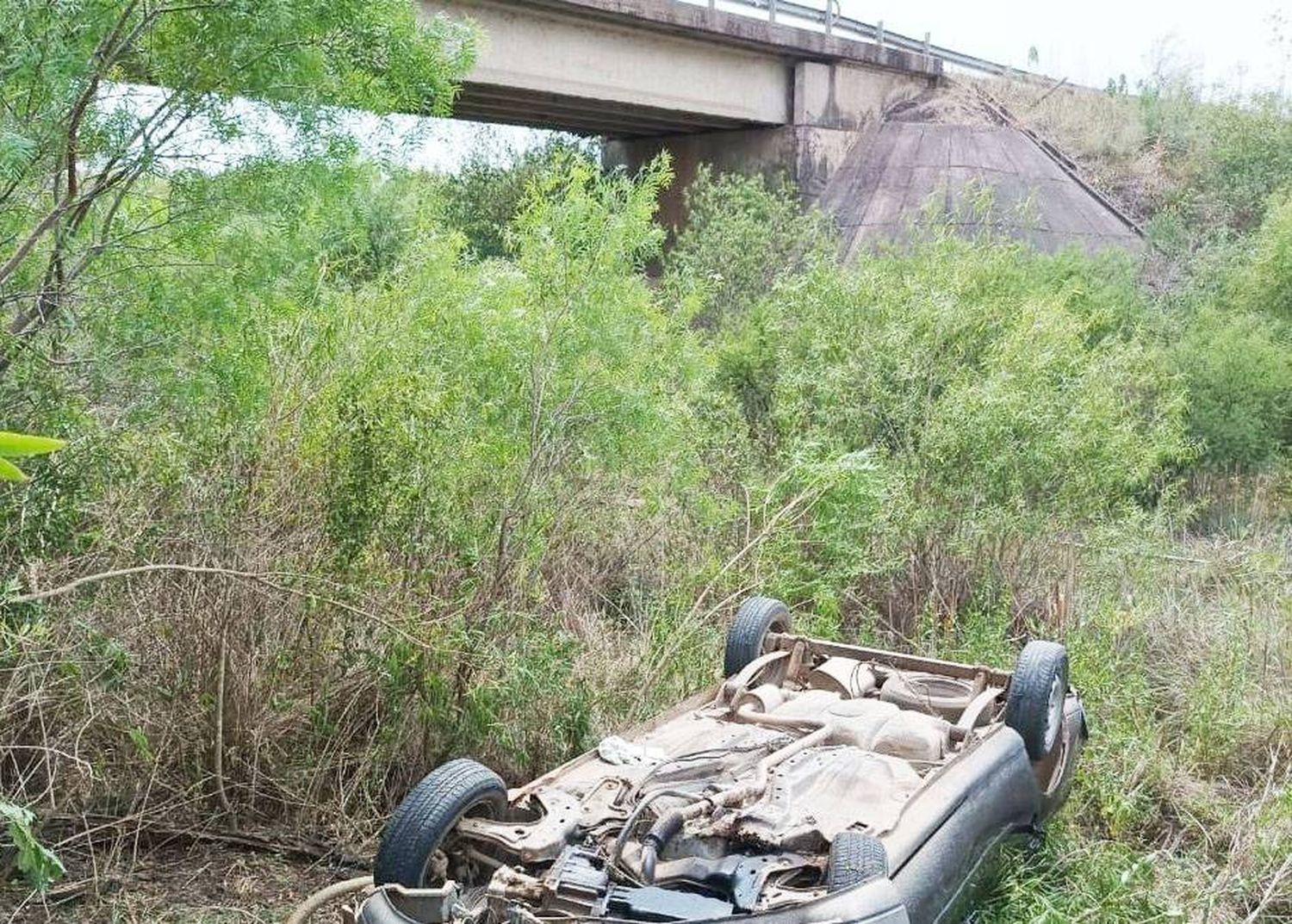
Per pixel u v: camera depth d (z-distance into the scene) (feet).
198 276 20.84
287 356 23.25
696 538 33.24
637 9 85.40
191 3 19.89
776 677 24.89
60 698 20.30
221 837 21.71
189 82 20.15
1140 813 24.67
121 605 21.25
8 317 20.81
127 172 20.16
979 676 23.66
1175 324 58.70
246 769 22.30
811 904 15.39
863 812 18.37
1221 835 23.79
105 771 21.11
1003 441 35.12
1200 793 25.62
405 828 16.67
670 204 109.70
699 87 94.79
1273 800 24.17
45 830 20.72
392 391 23.20
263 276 21.16
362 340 24.77
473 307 25.96
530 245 26.17
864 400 37.76
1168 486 43.83
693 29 89.66
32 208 19.84
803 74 100.37
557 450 25.89
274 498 22.41
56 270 20.20
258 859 21.48
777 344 44.75
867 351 37.81
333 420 23.09
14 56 18.01
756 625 24.91
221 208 20.57
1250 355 50.80
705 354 31.12
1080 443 35.47
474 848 17.53
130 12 19.17
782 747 20.45
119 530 20.86
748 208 77.56
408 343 25.35
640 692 26.25
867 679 24.16
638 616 30.83
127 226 20.88
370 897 15.89
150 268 20.49
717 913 15.81
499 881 16.33
